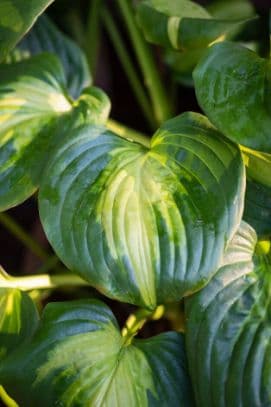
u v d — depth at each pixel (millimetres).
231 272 951
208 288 940
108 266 916
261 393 918
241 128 941
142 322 1030
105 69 1487
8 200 971
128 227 925
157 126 1312
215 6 1314
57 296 1271
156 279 918
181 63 1271
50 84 1036
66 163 944
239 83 959
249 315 937
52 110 1019
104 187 938
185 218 928
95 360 934
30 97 1020
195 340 928
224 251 917
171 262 918
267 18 1321
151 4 1038
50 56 1059
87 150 954
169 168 954
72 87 1192
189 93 1428
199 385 923
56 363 927
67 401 920
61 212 927
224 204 919
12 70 1043
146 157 964
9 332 958
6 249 1427
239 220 917
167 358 956
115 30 1385
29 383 923
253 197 1010
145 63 1254
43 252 1292
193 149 956
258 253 980
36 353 928
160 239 923
